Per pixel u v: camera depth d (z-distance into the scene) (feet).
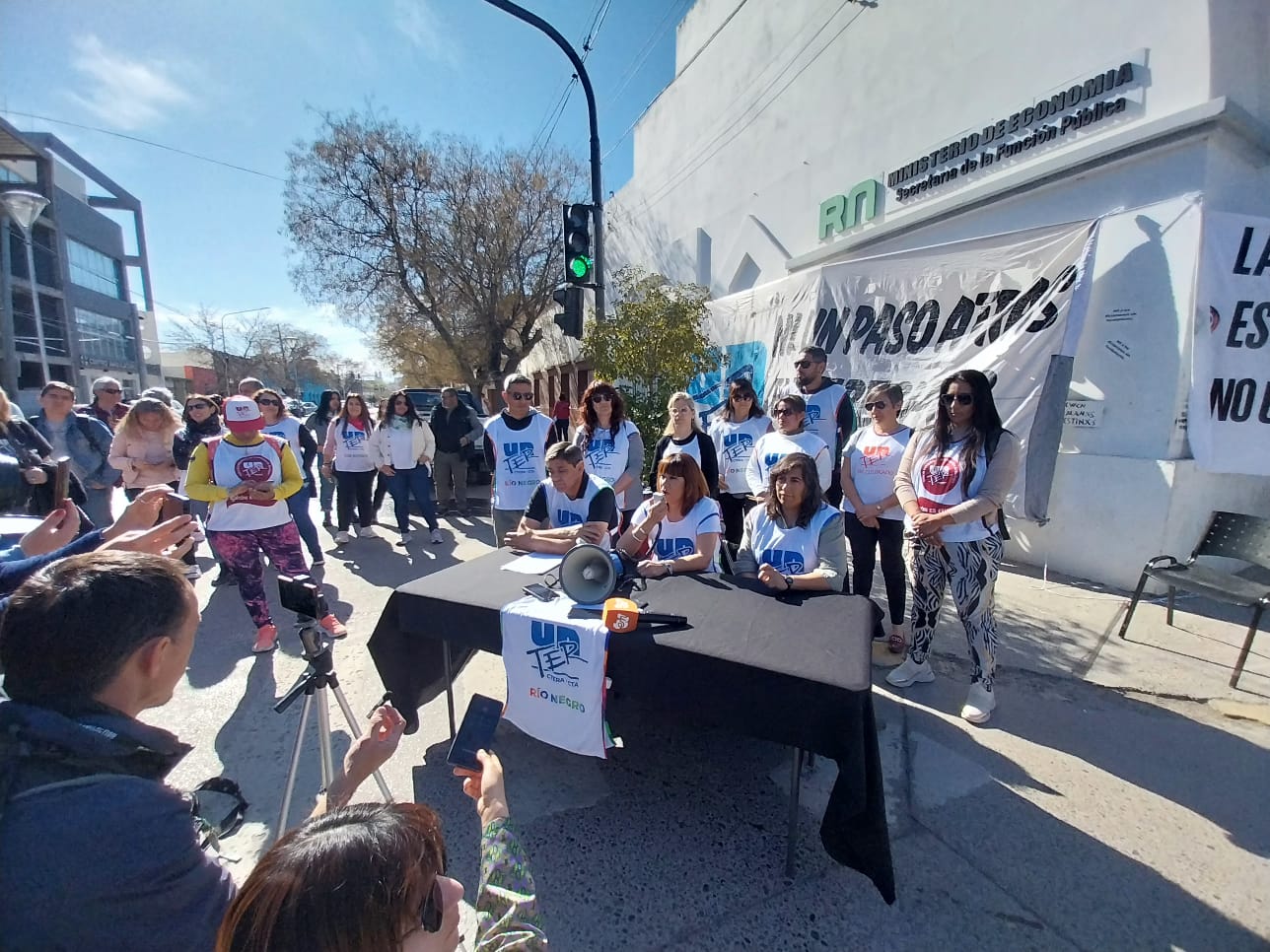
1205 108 12.42
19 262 89.30
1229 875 6.26
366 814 2.63
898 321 18.72
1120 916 5.80
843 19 22.25
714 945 5.57
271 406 18.79
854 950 5.49
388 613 8.16
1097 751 8.43
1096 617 12.81
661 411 20.29
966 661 11.33
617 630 6.59
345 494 20.45
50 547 6.27
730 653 6.07
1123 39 14.17
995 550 9.15
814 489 8.89
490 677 10.80
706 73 31.50
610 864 6.55
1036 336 15.06
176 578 3.30
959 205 17.57
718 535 9.30
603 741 6.75
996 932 5.64
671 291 25.68
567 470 9.89
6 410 9.51
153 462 15.42
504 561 9.36
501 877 3.74
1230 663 10.80
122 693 3.05
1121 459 14.20
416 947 2.41
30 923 2.45
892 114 20.42
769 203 27.02
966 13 17.70
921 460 9.72
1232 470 13.43
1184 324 13.25
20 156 90.12
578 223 20.31
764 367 24.70
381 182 47.44
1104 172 14.57
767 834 7.02
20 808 2.56
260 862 2.45
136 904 2.61
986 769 8.07
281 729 9.21
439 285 51.75
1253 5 12.94
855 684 5.44
